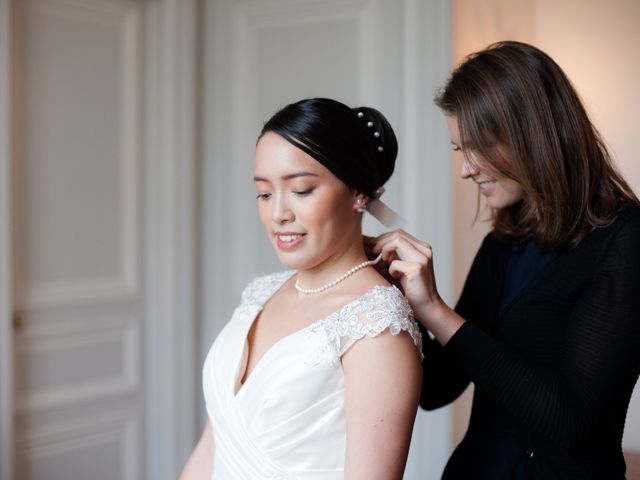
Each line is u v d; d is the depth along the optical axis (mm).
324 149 1043
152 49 3023
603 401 1124
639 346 1133
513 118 1176
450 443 2594
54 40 2705
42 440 2740
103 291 2914
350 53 2758
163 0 2973
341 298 1106
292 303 1180
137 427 3070
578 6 2910
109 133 2908
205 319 3154
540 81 1177
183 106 3006
